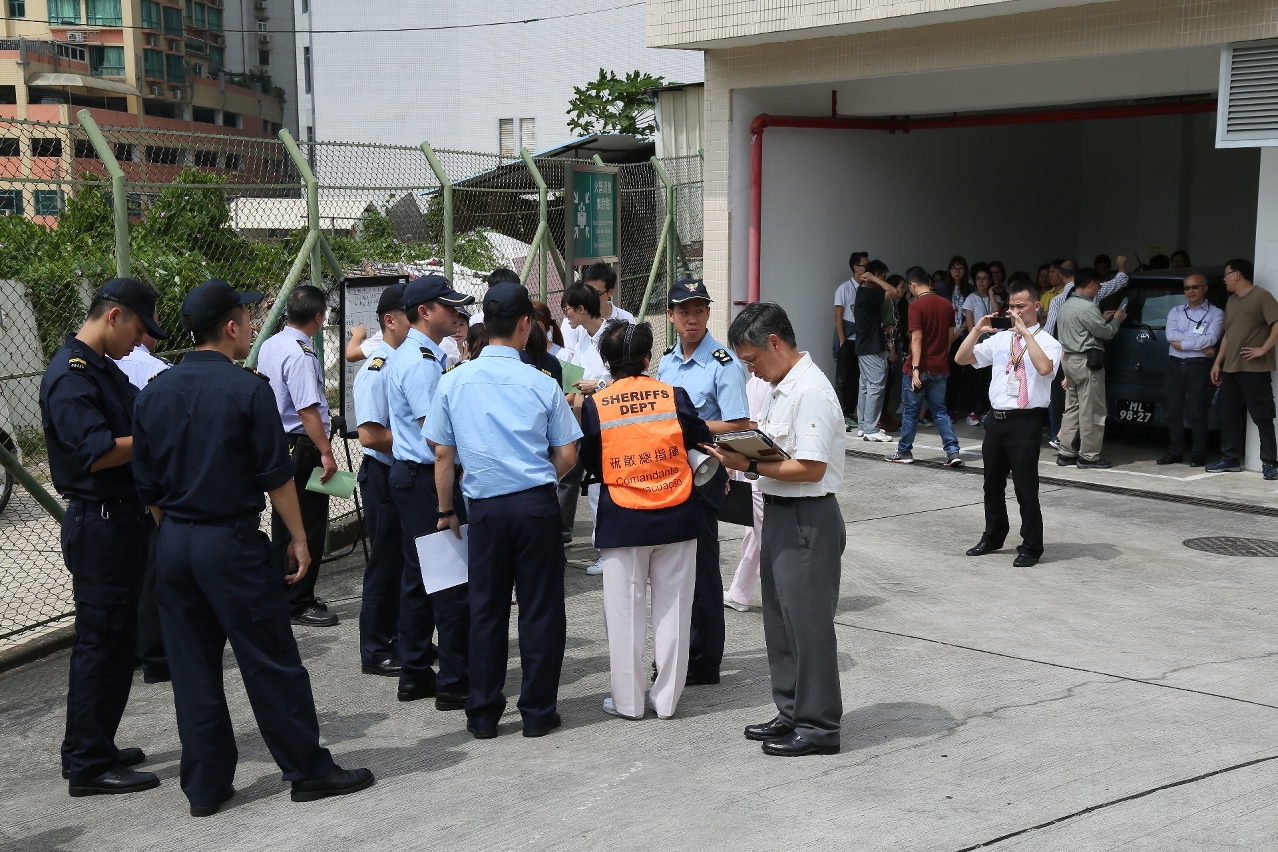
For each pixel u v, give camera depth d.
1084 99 11.41
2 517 9.09
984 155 15.54
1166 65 10.63
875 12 10.34
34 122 6.55
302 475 6.27
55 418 4.27
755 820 4.04
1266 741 4.68
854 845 3.83
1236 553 7.77
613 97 19.72
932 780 4.35
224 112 59.59
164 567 4.12
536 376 4.83
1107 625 6.30
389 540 5.66
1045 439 12.15
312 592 6.53
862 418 12.09
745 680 5.59
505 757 4.69
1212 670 5.57
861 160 13.76
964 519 8.87
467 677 5.25
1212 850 3.77
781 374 4.60
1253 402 9.84
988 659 5.77
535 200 10.96
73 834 4.09
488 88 30.83
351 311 7.20
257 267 8.41
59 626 6.47
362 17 31.84
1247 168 16.38
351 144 8.23
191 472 4.08
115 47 51.56
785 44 11.98
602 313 7.93
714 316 13.00
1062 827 3.93
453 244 9.27
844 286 12.66
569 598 6.96
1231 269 9.76
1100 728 4.84
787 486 4.52
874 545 8.10
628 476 4.92
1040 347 7.34
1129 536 8.25
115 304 4.45
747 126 12.75
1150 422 10.80
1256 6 8.92
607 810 4.16
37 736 5.05
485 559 4.79
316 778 4.30
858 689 5.37
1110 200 17.50
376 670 5.74
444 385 4.90
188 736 4.19
